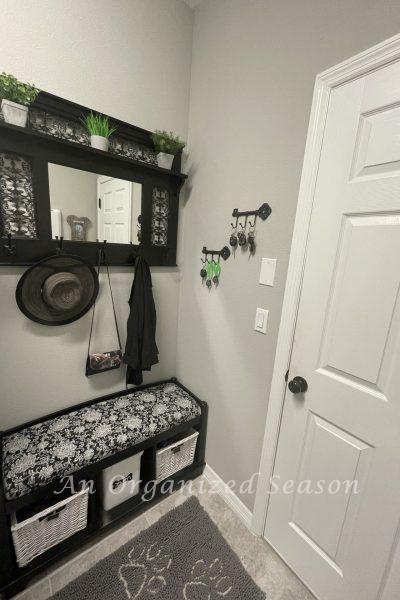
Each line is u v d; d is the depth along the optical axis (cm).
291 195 108
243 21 120
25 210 117
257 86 116
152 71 141
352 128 88
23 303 122
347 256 93
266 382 127
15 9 103
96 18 121
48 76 114
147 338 153
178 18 144
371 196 85
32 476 107
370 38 81
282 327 115
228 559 125
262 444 131
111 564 121
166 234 164
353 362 95
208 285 153
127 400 161
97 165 129
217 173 141
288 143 107
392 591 92
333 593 108
